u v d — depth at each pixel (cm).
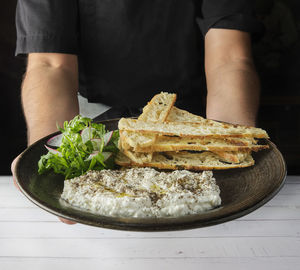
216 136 53
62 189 47
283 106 151
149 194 41
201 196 41
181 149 53
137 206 39
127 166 52
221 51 73
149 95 80
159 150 53
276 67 154
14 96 144
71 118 62
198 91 81
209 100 68
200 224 37
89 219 37
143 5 73
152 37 75
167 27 75
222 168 51
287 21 150
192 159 53
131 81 79
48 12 68
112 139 56
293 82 154
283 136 151
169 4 74
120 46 76
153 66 77
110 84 79
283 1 163
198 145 53
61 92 65
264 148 53
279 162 49
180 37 76
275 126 152
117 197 40
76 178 45
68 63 70
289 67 155
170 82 79
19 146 138
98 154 50
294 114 151
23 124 143
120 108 79
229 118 62
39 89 65
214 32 74
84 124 55
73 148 50
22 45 70
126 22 74
